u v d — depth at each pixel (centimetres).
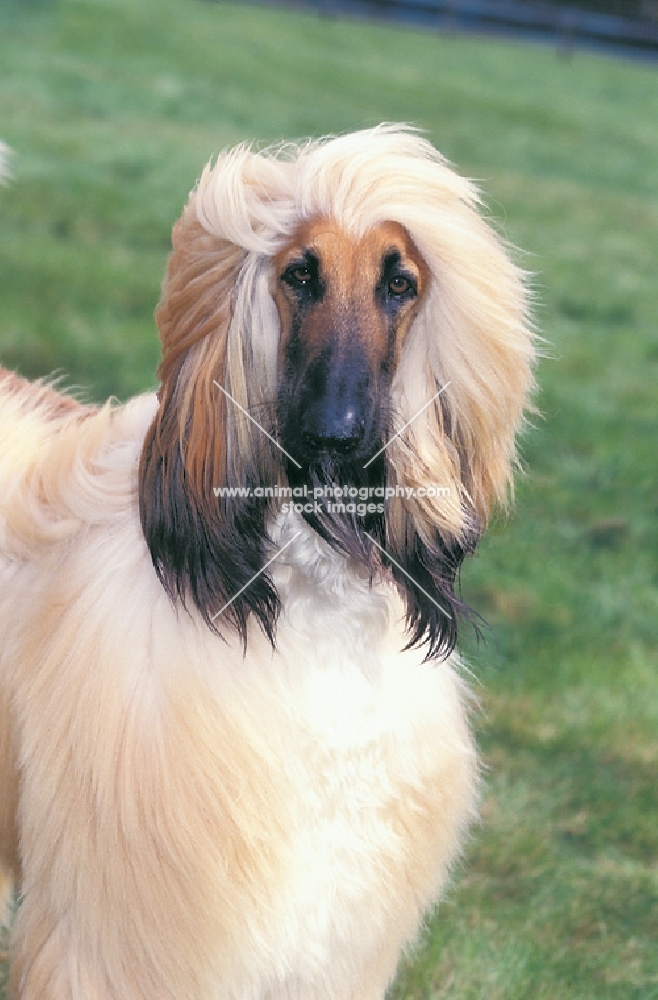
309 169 214
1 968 331
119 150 1241
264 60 1869
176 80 1625
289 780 232
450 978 348
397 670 245
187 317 220
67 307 825
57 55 1625
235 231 212
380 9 2570
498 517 268
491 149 1648
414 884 255
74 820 235
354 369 208
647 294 1138
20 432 264
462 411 228
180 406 221
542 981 351
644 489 698
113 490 244
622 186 1589
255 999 256
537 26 2655
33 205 1028
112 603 234
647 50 2706
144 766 228
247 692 229
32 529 250
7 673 250
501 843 406
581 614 555
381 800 242
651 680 507
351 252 212
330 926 245
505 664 509
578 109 2020
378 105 1738
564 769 451
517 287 230
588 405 826
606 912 388
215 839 228
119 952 236
